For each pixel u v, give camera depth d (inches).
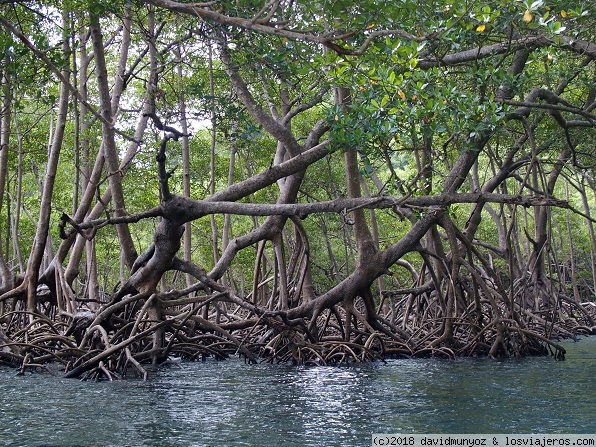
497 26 517.7
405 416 399.9
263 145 1063.6
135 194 1058.7
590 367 605.3
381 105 482.3
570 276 1347.2
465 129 498.6
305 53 459.5
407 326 773.3
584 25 573.0
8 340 602.2
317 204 552.4
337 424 380.2
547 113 730.2
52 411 414.6
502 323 685.9
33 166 988.6
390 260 683.4
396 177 519.8
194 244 1510.8
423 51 580.7
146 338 625.9
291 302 727.1
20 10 571.2
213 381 535.8
